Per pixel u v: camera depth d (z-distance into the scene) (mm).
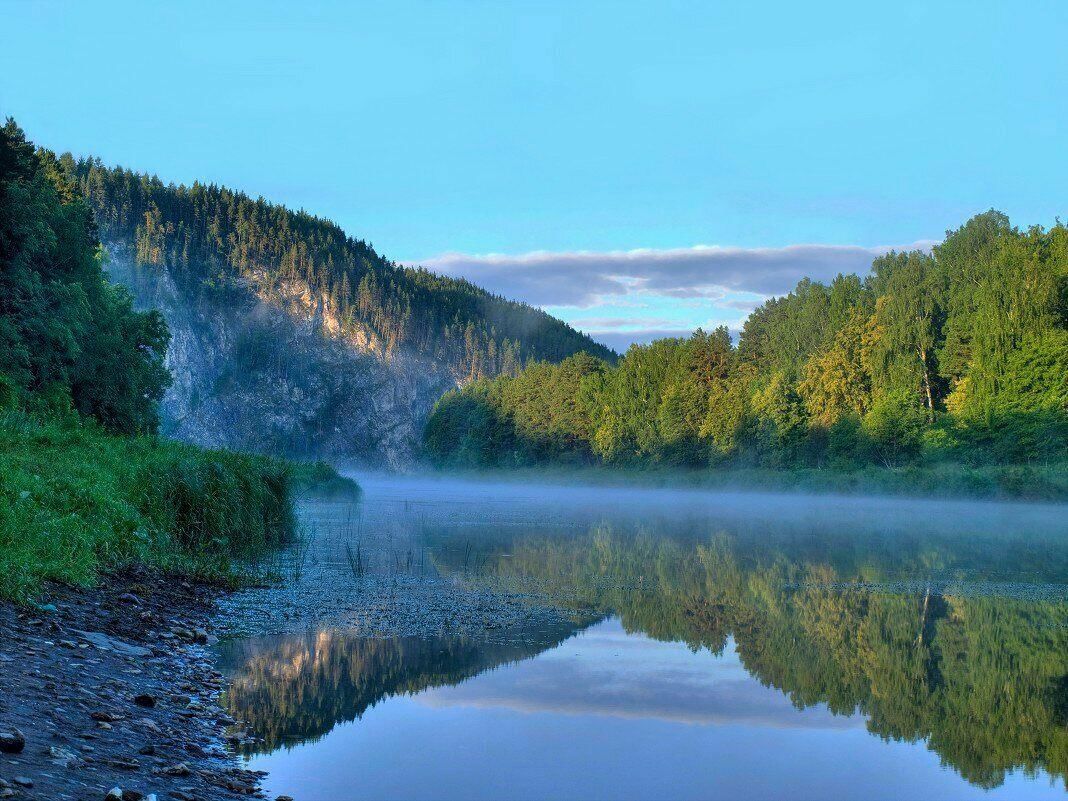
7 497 13812
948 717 9469
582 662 11750
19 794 4973
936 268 86250
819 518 44531
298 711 9078
